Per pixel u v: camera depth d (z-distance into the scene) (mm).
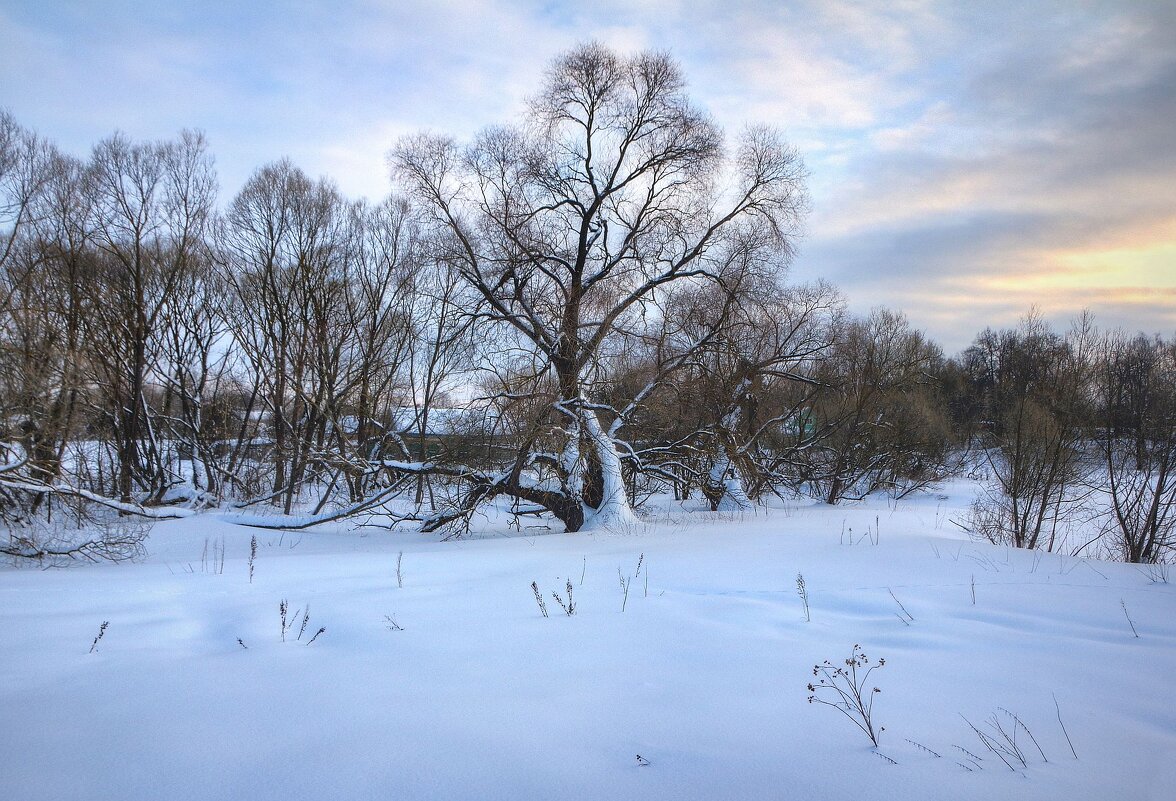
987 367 60938
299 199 29578
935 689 5289
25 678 5645
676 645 6547
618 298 20375
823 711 4895
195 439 28703
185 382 30578
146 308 28109
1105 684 5371
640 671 5801
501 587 9391
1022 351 17719
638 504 23812
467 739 4453
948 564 10109
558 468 19359
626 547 13406
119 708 4988
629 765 4090
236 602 8367
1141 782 3832
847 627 7145
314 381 29219
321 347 29469
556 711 4918
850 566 10133
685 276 20625
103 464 27391
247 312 29984
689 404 22500
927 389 36594
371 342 30953
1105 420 14930
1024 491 15375
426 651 6422
